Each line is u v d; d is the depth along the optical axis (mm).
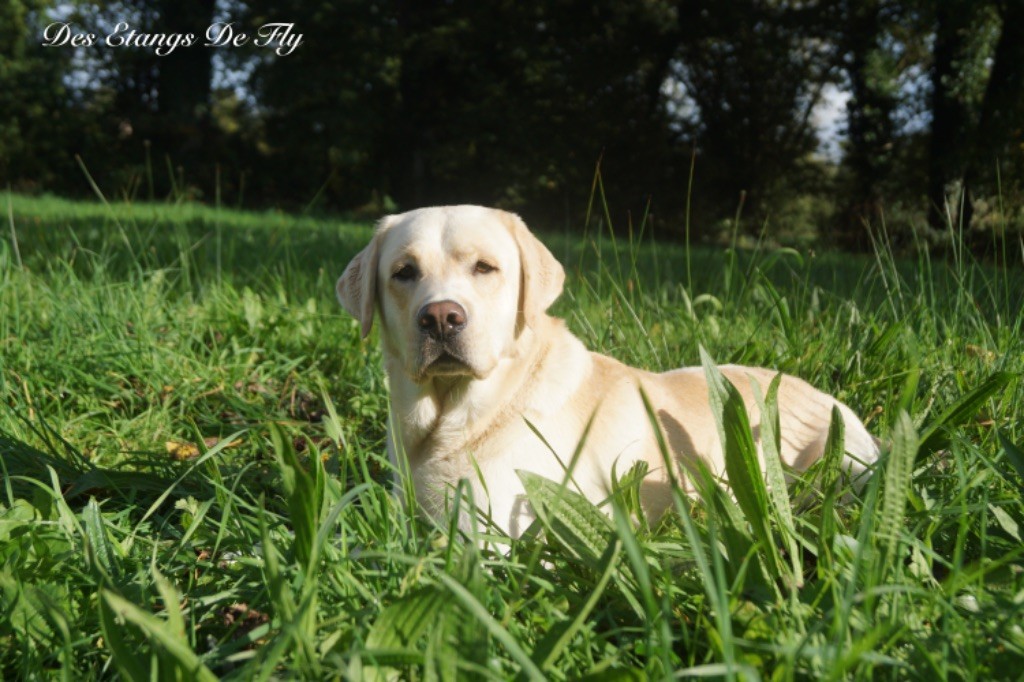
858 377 4055
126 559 2451
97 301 5387
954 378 3758
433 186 35375
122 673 1713
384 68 33188
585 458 2930
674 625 2051
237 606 2311
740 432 2117
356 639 1754
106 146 35281
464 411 2896
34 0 34750
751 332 5078
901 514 1992
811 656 1737
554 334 3189
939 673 1658
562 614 1984
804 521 2412
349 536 2471
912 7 25500
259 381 4777
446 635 1633
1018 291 5121
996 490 2695
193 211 19969
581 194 32531
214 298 6039
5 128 33688
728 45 31812
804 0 31234
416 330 2848
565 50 32969
